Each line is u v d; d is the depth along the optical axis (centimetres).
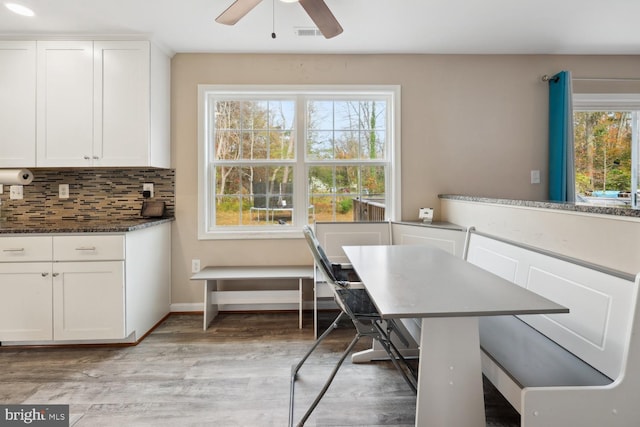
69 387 192
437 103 311
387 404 177
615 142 325
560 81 298
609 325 126
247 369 211
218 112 316
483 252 220
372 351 221
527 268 178
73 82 261
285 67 305
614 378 121
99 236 234
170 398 182
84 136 262
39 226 249
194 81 304
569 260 153
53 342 242
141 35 263
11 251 230
